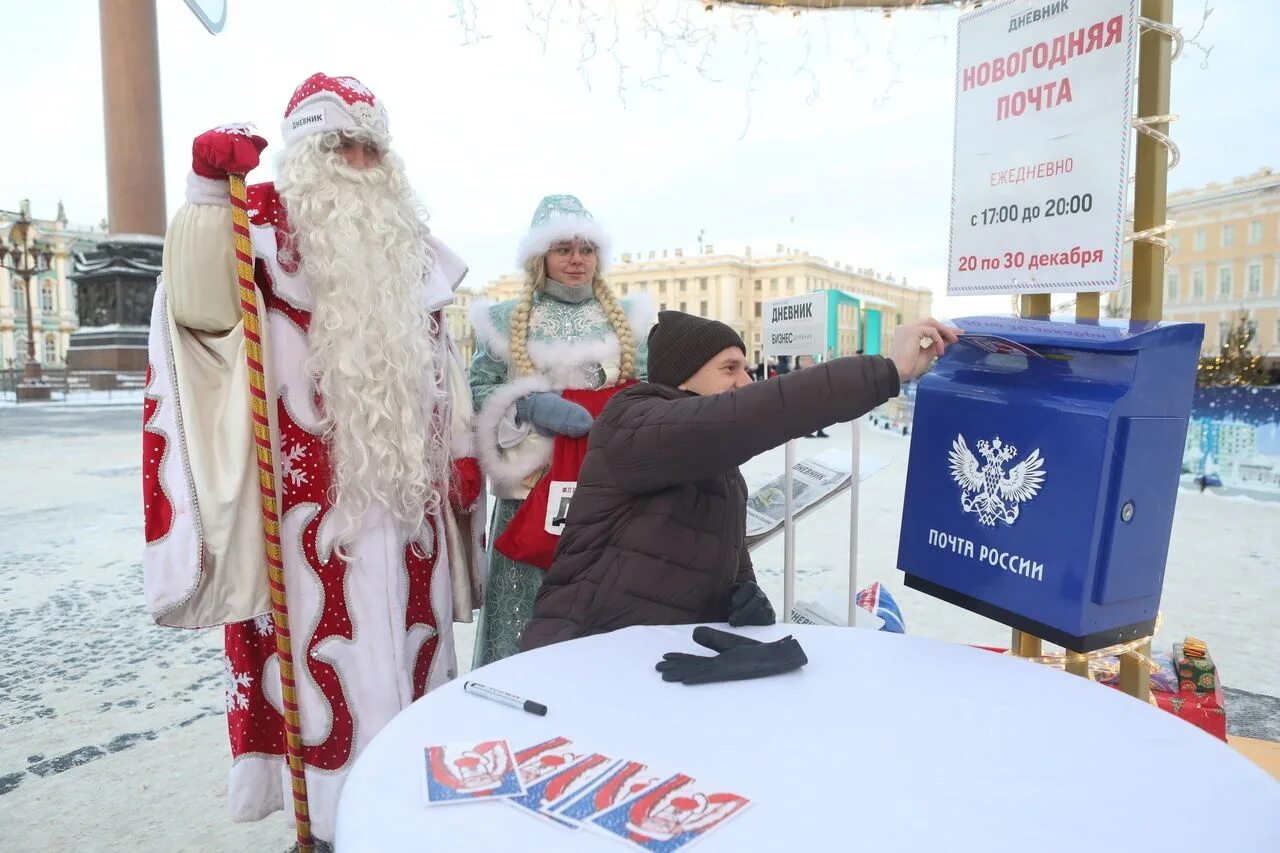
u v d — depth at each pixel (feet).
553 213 7.37
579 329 7.44
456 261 6.31
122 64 70.49
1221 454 22.63
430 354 5.70
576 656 3.68
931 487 4.67
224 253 4.96
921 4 6.51
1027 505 4.06
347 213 5.35
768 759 2.71
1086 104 4.45
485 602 7.27
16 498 22.12
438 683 5.95
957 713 3.08
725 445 4.03
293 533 5.23
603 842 2.21
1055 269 4.72
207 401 5.13
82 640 10.92
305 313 5.39
